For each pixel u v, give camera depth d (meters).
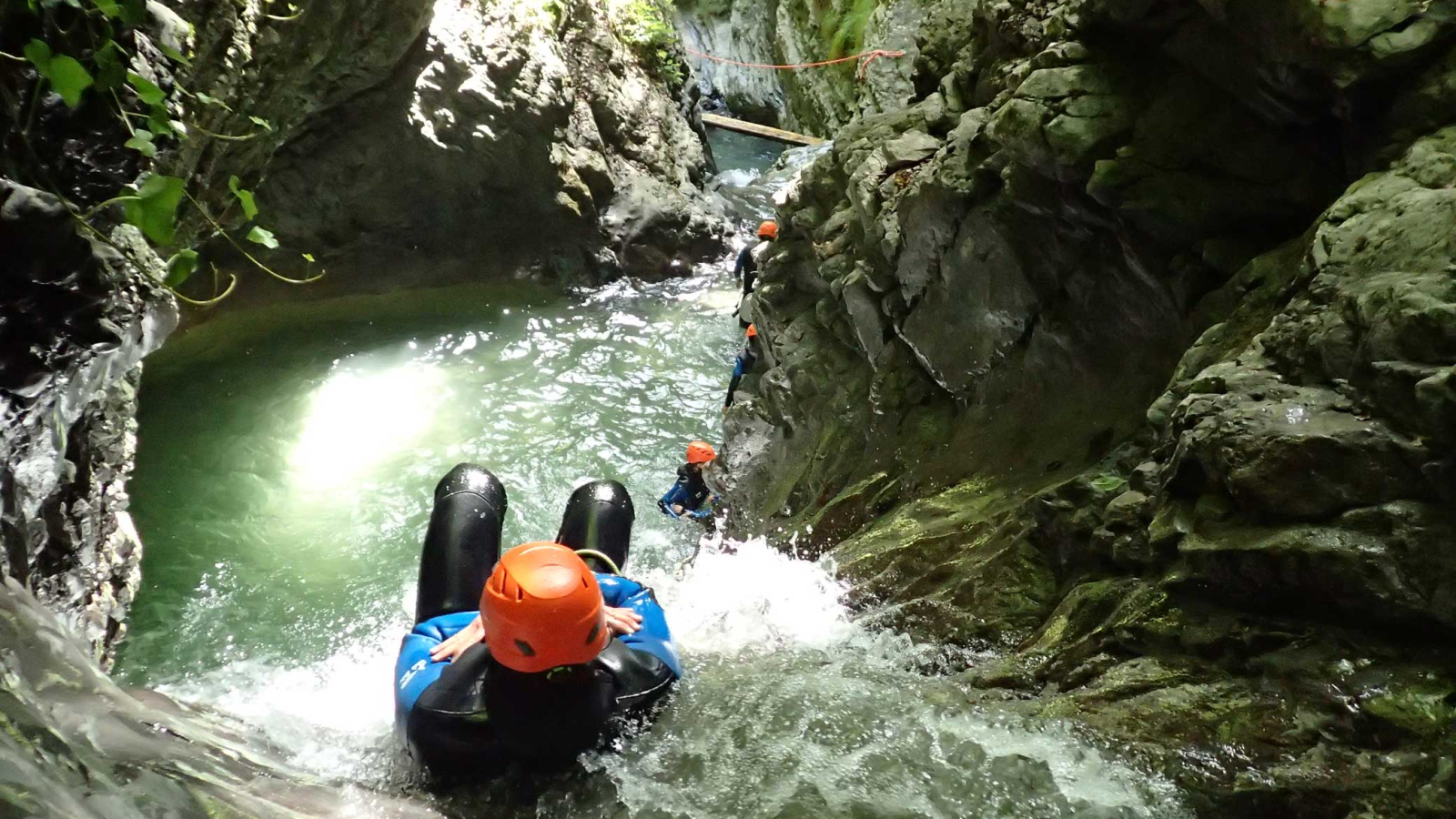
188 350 8.41
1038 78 4.14
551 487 7.30
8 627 2.12
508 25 9.69
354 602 5.91
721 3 20.64
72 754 1.69
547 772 2.52
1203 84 3.75
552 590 2.25
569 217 10.45
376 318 9.57
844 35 16.30
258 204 8.80
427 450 7.60
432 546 3.11
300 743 2.98
